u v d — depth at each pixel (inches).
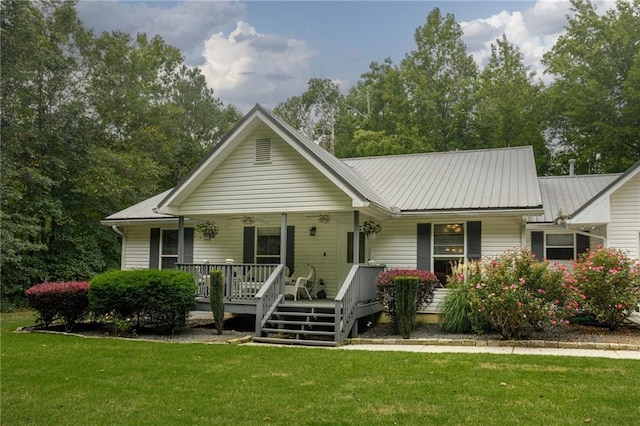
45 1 935.0
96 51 1040.2
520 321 426.3
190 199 578.9
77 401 258.8
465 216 550.6
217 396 266.4
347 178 526.6
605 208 536.1
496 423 221.6
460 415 232.2
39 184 860.6
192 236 695.7
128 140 1140.5
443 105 1309.1
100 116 1067.9
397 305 461.4
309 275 609.9
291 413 237.5
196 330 531.2
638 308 465.4
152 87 1323.8
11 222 797.9
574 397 257.0
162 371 325.4
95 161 961.5
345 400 257.0
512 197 543.8
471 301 446.0
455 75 1332.4
